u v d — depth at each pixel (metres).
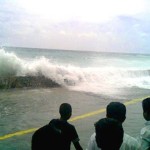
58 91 12.61
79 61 45.06
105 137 1.66
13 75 13.41
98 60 52.41
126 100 11.19
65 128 2.99
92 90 13.59
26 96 10.84
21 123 7.13
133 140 2.57
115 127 1.68
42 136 2.49
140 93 13.41
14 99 10.12
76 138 3.11
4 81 12.63
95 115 8.26
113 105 2.72
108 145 1.66
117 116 2.66
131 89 14.87
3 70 13.09
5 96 10.66
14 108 8.69
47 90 12.73
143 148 2.92
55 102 9.95
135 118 8.05
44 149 2.45
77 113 8.41
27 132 6.43
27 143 5.72
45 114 8.15
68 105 3.39
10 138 5.96
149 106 3.04
